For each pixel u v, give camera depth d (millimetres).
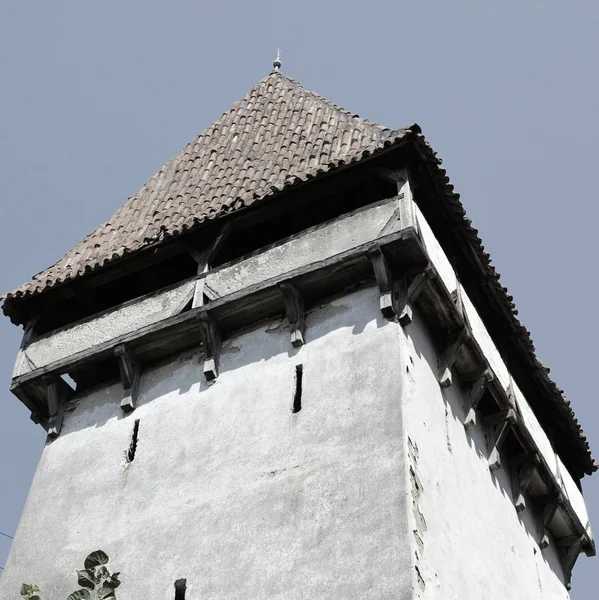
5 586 26703
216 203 31234
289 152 32250
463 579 25359
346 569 23312
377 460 24688
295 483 25188
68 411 29688
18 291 30641
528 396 32812
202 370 28469
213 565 24750
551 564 32188
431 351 28094
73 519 27266
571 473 34562
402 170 28094
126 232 32031
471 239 29453
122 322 29344
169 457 27234
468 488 27672
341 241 27641
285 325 28156
